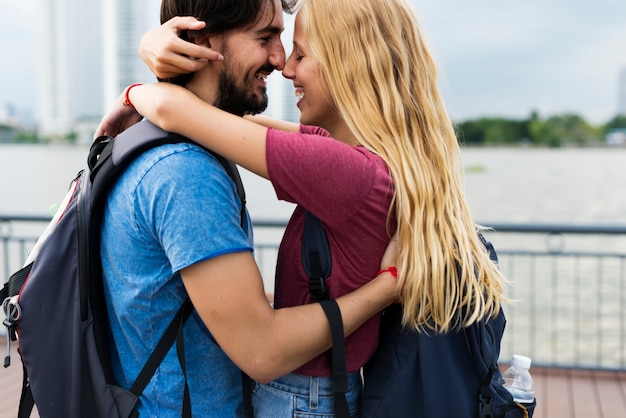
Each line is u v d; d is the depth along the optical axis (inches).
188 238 42.2
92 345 46.9
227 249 42.8
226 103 49.9
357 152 46.5
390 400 48.9
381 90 48.9
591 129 4473.4
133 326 46.7
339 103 49.9
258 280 44.3
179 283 45.8
